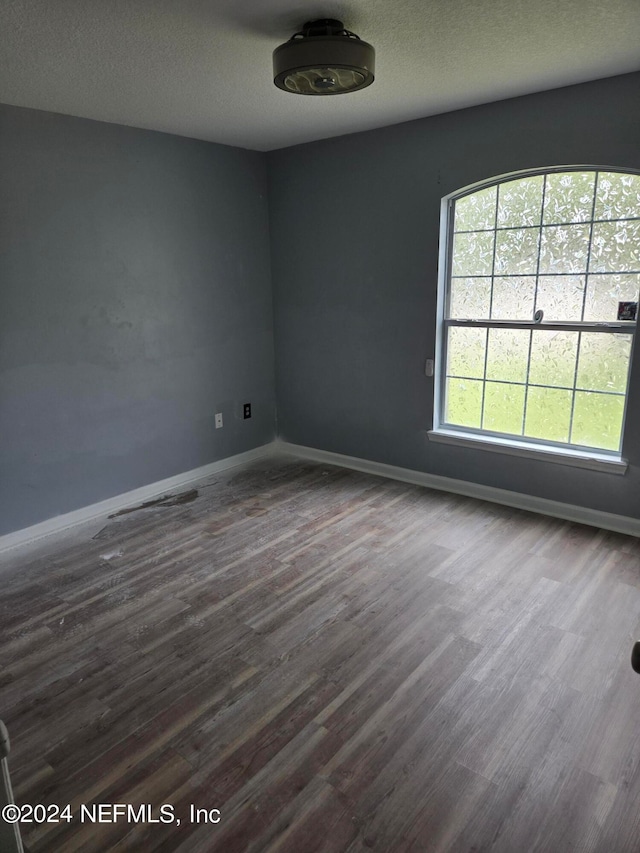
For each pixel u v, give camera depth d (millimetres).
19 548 3238
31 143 3051
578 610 2537
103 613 2588
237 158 4168
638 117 2805
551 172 3201
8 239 3020
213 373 4273
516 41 2311
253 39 2209
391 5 1971
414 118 3500
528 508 3604
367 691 2078
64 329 3330
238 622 2502
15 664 2258
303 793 1673
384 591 2717
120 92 2809
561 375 3381
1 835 1002
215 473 4398
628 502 3221
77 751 1838
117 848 1523
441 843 1518
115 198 3471
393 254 3844
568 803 1629
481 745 1834
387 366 4066
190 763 1784
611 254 3090
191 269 3984
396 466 4207
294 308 4496
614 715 1949
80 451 3514
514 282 3455
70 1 1861
